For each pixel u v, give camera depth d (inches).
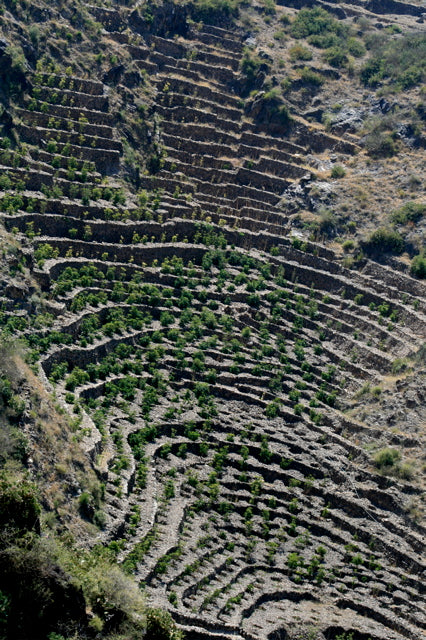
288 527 4451.3
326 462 4783.5
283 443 4889.3
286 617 3892.7
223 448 4729.3
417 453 4788.4
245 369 5280.5
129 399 4672.7
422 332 5600.4
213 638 3378.4
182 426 4704.7
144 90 6894.7
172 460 4517.7
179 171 6565.0
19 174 5452.8
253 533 4352.9
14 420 3260.3
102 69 6663.4
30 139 5831.7
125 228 5743.1
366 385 5260.8
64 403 4015.8
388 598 4183.1
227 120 7116.1
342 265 6215.6
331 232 6427.2
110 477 3841.0
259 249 6274.6
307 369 5423.2
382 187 6717.5
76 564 2829.7
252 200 6565.0
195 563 3828.7
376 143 7062.0
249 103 7288.4
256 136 7071.9
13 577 2586.1
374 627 4008.4
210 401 4985.2
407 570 4325.8
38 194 5467.5
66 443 3560.5
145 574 3489.2
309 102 7529.5
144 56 7204.7
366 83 7721.5
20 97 5959.6
